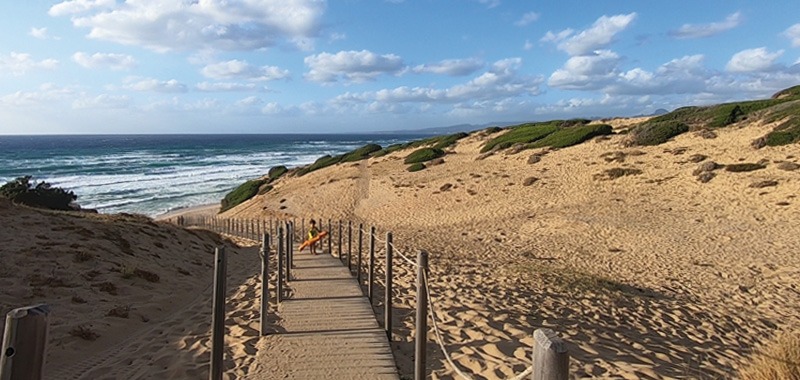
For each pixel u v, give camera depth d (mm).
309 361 5238
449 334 6344
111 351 5844
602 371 5172
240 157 81188
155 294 8422
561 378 2029
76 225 10938
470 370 5125
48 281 7613
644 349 6461
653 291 10359
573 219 19219
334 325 6598
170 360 5344
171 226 15273
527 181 26281
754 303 9859
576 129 36938
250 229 24125
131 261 9742
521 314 7590
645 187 22953
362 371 4977
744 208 18531
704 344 7211
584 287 9875
